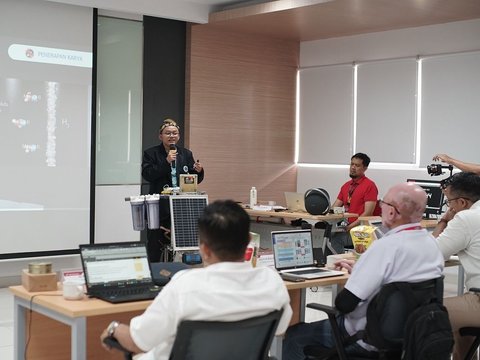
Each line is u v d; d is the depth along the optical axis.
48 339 3.52
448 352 3.14
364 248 4.32
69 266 7.76
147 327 2.46
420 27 8.51
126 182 8.30
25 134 7.29
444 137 8.29
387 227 3.47
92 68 7.73
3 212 7.20
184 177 4.69
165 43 8.66
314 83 9.73
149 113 8.56
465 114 8.09
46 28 7.39
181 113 8.89
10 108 7.18
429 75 8.42
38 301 3.15
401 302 3.19
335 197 9.47
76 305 3.01
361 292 3.24
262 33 9.30
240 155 9.34
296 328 3.69
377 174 8.95
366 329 3.20
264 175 9.62
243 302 2.48
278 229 7.33
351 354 3.34
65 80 7.54
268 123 9.62
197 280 2.46
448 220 4.62
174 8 8.30
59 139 7.52
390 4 7.34
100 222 8.07
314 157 9.73
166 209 4.64
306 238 4.26
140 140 8.41
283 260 4.10
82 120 7.68
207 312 2.42
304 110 9.86
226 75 9.14
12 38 7.18
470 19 8.02
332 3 7.39
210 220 2.54
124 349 2.64
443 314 3.15
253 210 7.33
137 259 3.39
